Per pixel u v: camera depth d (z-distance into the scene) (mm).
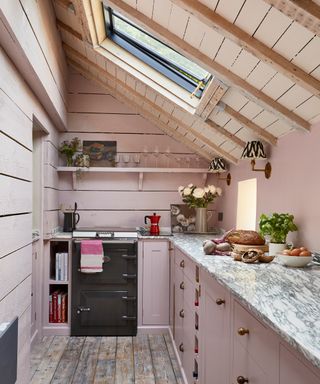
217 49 2027
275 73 1890
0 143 1768
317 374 862
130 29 2900
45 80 2561
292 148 2369
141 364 2986
